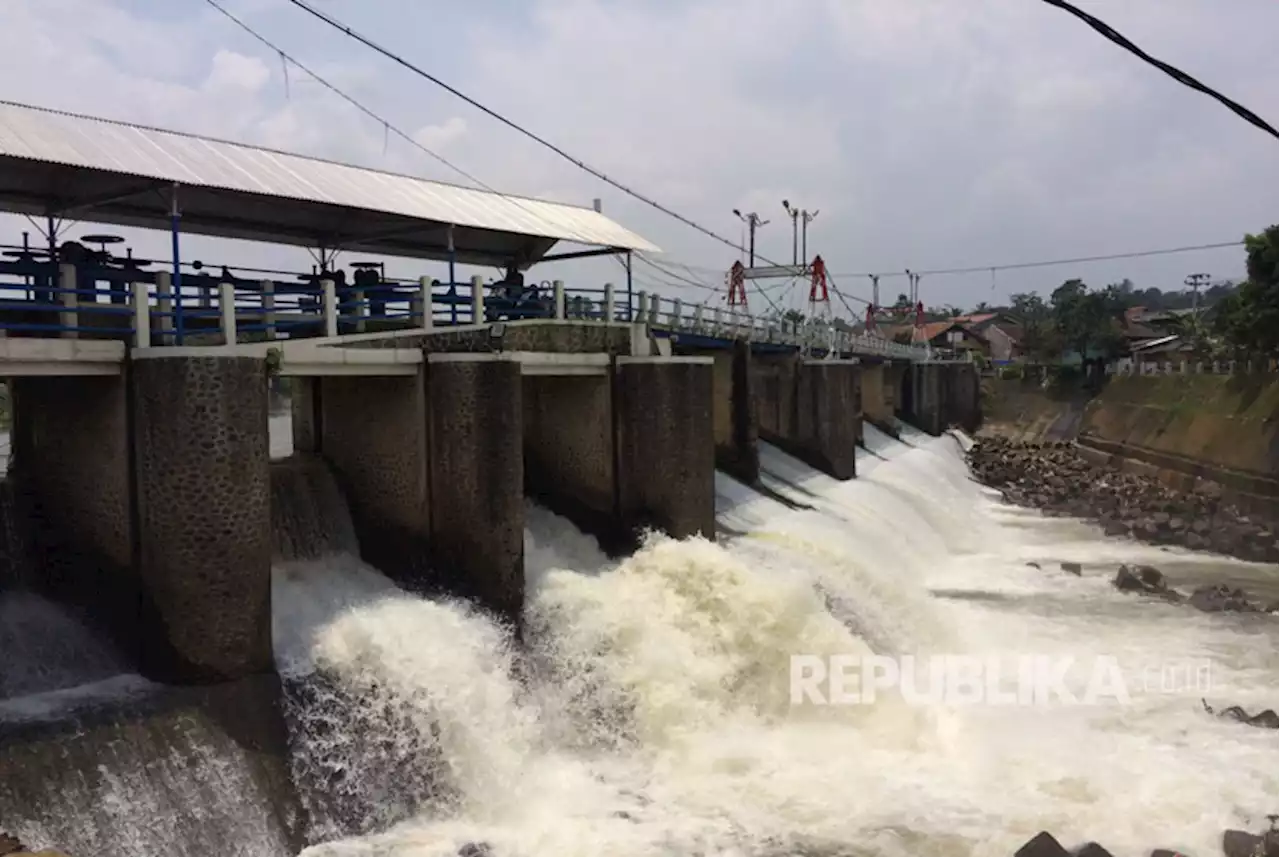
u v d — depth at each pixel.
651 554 25.34
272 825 16.06
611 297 30.30
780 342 46.69
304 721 17.41
